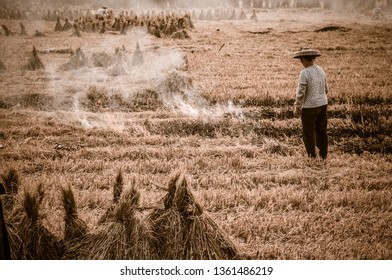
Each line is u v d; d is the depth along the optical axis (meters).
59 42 25.05
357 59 18.61
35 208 5.12
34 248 5.04
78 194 7.01
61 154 8.77
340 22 34.50
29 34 29.92
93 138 9.61
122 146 9.24
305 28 29.61
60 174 7.84
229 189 7.33
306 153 8.96
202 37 26.17
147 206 5.30
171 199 5.27
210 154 8.84
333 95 12.60
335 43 22.83
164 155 8.73
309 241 5.88
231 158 8.43
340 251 5.63
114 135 9.89
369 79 14.73
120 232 5.07
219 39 25.03
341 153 9.07
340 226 6.15
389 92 12.82
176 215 5.15
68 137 9.72
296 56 8.05
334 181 7.61
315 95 8.13
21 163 8.23
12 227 5.16
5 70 16.55
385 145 9.56
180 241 5.09
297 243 5.87
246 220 6.23
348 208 6.69
